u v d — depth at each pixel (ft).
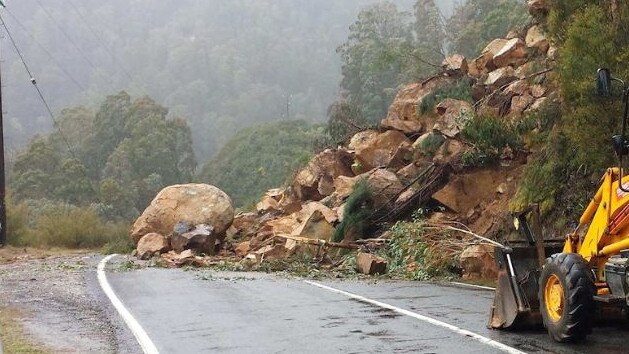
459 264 53.16
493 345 26.37
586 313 24.99
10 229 90.94
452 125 67.97
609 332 28.22
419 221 61.00
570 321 25.17
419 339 27.94
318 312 35.04
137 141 246.47
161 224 76.23
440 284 47.34
